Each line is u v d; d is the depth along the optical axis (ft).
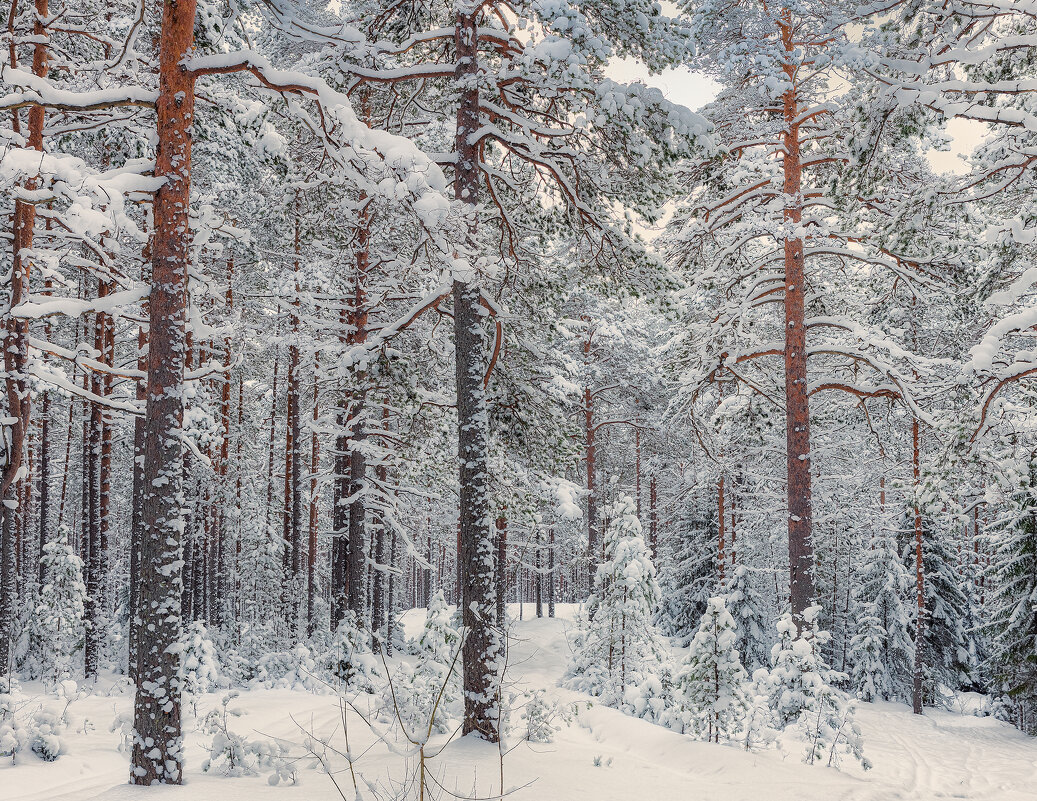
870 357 48.21
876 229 42.04
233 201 63.26
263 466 99.66
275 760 24.18
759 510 75.25
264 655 59.62
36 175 21.52
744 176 49.52
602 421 111.55
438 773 23.12
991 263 36.47
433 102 41.60
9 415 33.73
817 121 47.88
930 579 74.69
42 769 23.82
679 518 104.17
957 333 50.31
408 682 34.37
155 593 21.50
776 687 35.58
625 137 29.66
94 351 33.19
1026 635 56.39
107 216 21.29
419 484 57.31
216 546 87.51
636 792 23.65
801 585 46.24
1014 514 54.49
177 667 21.61
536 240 42.98
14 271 32.32
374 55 31.83
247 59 24.18
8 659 35.65
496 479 39.70
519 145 33.40
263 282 75.10
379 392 47.26
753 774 27.66
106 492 55.16
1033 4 25.85
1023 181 32.63
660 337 113.50
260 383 93.04
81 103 23.90
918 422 60.34
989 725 58.13
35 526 88.89
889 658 73.72
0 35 32.71
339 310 56.34
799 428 47.93
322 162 37.76
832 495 74.84
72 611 54.44
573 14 26.68
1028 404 40.86
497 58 36.73
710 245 55.47
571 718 38.78
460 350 31.12
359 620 50.88
